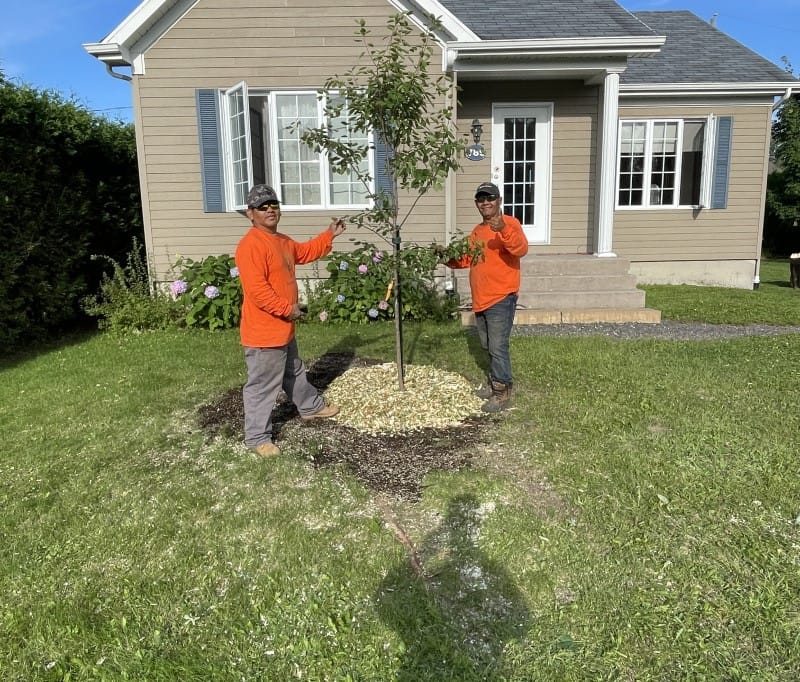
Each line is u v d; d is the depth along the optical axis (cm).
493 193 430
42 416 491
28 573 293
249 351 392
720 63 1180
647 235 1161
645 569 280
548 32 883
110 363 643
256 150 891
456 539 306
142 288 847
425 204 895
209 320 802
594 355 620
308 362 613
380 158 866
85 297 831
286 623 256
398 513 331
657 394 500
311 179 888
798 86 1077
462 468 376
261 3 837
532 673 226
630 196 1159
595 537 304
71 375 605
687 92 1090
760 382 529
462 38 836
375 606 262
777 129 2103
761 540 297
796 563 280
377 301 822
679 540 299
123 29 812
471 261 441
